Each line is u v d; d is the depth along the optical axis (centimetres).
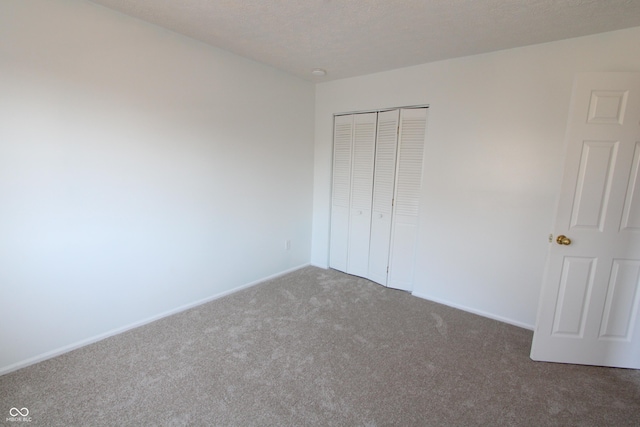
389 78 332
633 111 198
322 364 216
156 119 250
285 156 369
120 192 236
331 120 388
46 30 192
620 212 207
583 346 221
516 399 187
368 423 168
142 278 257
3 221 188
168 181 264
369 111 355
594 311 217
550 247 216
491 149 278
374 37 248
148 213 254
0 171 184
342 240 400
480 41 249
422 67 309
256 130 330
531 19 210
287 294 332
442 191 309
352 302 317
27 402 174
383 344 242
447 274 314
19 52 184
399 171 337
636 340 215
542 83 251
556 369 217
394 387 195
